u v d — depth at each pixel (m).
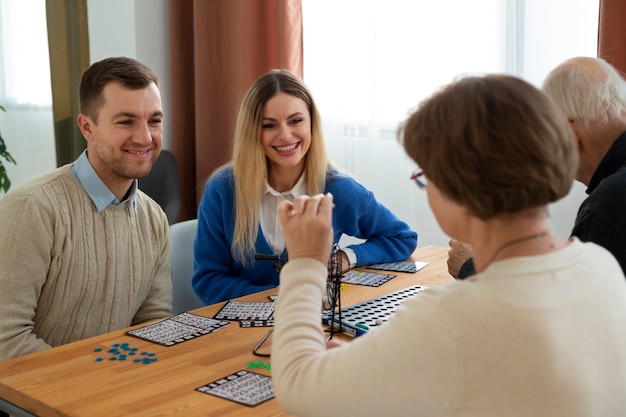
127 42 3.95
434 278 2.15
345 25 3.48
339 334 1.66
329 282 1.66
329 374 0.88
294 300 1.00
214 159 3.84
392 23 3.32
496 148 0.82
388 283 2.10
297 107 2.16
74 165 1.90
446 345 0.82
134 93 1.83
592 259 0.92
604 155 1.56
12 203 1.79
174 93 3.98
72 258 1.84
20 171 4.26
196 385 1.36
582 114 1.54
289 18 3.51
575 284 0.87
